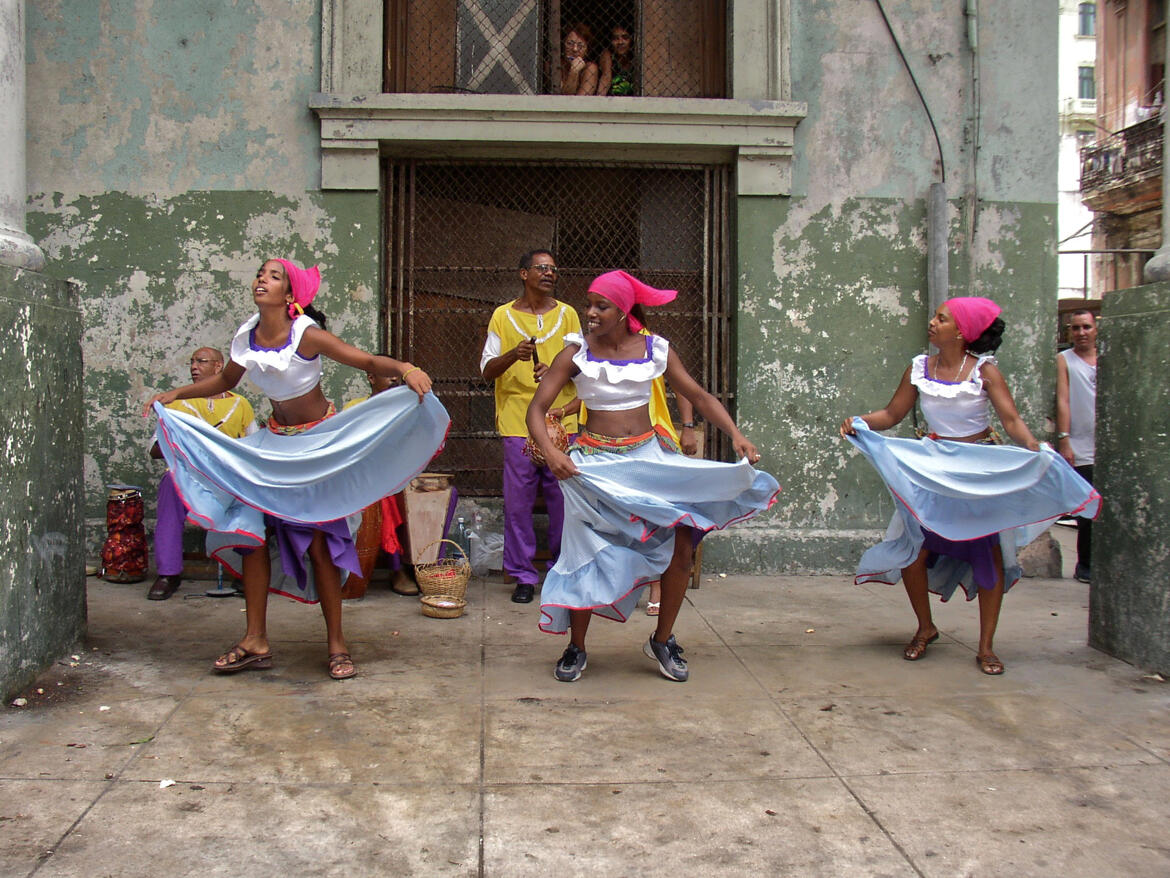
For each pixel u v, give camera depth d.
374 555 5.80
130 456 6.30
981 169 6.52
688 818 2.90
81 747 3.37
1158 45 19.81
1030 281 6.55
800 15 6.45
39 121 6.21
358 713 3.75
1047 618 5.46
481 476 6.71
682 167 6.67
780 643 4.87
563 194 6.74
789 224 6.47
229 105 6.26
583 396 4.16
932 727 3.69
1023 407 6.57
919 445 4.51
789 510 6.55
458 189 6.67
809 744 3.50
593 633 5.02
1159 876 2.60
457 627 5.12
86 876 2.50
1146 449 4.41
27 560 3.99
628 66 6.82
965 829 2.85
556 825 2.84
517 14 6.73
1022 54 6.50
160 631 4.93
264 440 4.29
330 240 6.28
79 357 4.56
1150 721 3.78
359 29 6.29
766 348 6.49
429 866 2.59
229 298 6.29
